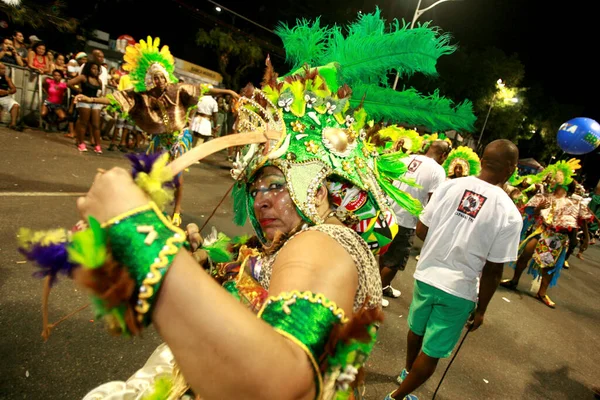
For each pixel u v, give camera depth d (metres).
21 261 3.16
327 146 1.04
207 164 9.45
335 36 1.35
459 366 3.53
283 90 1.08
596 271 9.94
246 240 1.37
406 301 4.56
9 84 7.73
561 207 5.64
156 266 0.57
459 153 5.75
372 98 1.33
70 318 2.66
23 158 5.95
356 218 1.11
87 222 0.62
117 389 1.26
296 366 0.60
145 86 4.18
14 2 10.05
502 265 2.38
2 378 2.07
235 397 0.57
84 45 13.08
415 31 1.28
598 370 4.16
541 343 4.46
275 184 1.04
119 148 8.37
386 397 2.58
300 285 0.71
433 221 2.56
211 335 0.56
